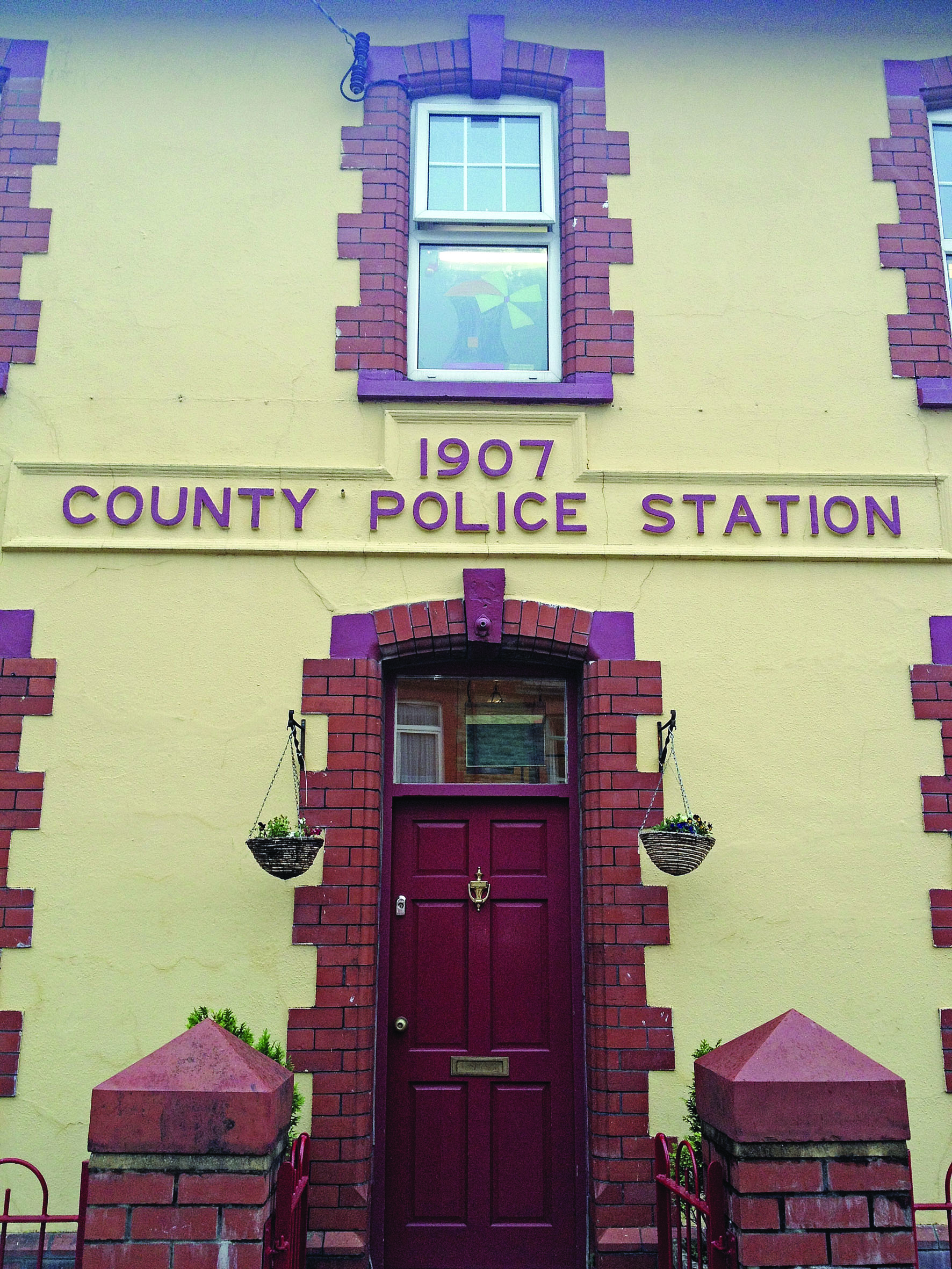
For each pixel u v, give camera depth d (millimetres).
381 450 6074
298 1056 5316
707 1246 3896
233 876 5523
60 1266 5035
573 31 6762
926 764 5805
